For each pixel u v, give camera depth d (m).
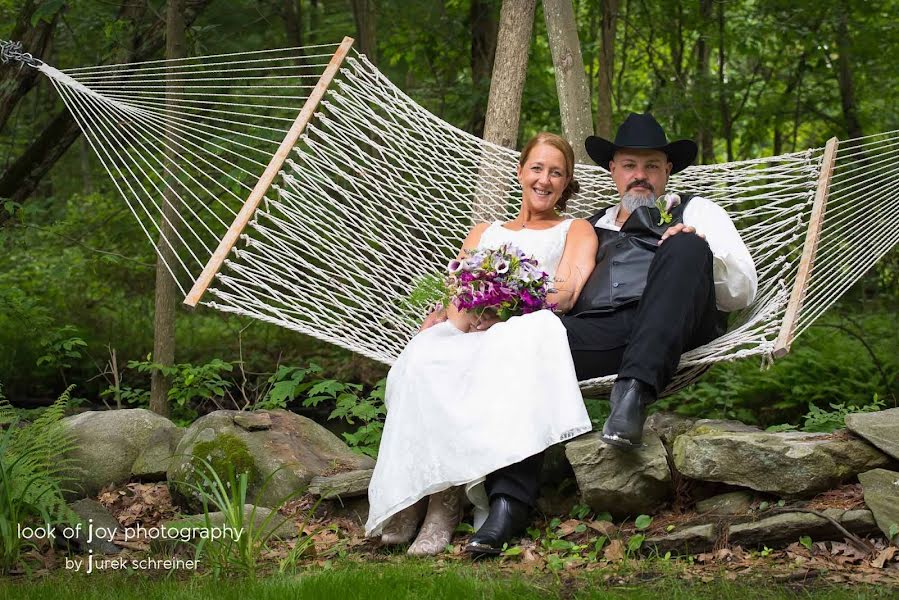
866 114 9.64
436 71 9.65
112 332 8.23
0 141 8.95
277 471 3.44
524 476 3.03
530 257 3.34
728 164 4.02
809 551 2.79
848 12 8.59
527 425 3.00
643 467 3.09
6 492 3.18
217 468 3.67
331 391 4.47
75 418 4.09
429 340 3.25
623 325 3.25
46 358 6.39
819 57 9.23
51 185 10.11
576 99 4.72
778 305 3.44
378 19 8.99
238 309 3.72
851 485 3.00
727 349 3.21
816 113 9.83
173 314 5.53
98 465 3.89
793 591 2.49
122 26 6.82
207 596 2.57
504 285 3.26
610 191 4.23
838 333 6.93
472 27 9.01
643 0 9.47
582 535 3.10
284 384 4.61
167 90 5.45
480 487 3.06
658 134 3.68
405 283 4.29
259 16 8.20
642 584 2.62
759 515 2.96
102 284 8.44
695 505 3.16
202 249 7.41
